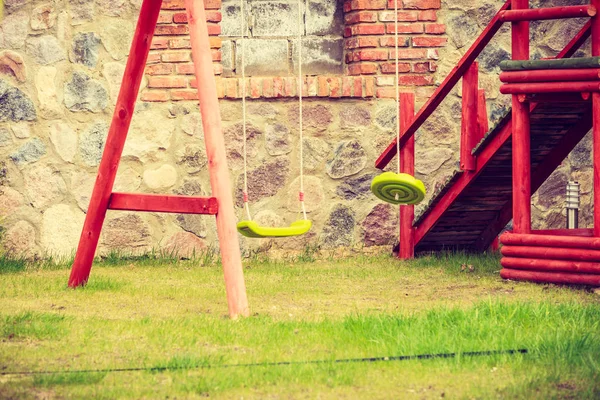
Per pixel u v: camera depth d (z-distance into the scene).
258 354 6.48
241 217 12.51
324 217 12.71
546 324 7.29
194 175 12.38
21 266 11.48
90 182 12.21
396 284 10.02
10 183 12.05
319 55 13.21
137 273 11.05
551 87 9.47
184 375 5.86
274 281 10.30
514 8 10.04
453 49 13.01
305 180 12.66
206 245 12.44
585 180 13.33
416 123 11.62
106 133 12.26
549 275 9.64
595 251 9.27
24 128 12.09
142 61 9.41
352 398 5.45
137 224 12.27
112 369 6.02
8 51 12.09
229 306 8.09
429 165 12.94
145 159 12.27
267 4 13.10
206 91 8.37
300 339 6.95
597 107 9.30
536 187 11.84
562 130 11.10
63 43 12.18
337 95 12.62
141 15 9.30
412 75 12.88
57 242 12.12
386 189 9.05
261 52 13.10
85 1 12.23
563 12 9.58
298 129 12.61
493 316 7.48
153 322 7.62
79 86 12.18
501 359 6.19
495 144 10.93
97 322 7.59
